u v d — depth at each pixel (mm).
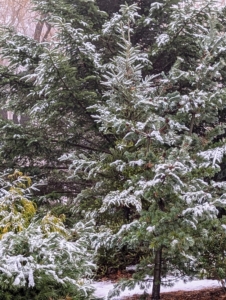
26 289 3209
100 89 7570
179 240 3619
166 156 4320
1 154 7914
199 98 4656
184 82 7109
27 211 4125
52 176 8648
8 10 17703
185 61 7898
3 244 3279
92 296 3732
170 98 4836
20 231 3529
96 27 8703
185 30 7246
